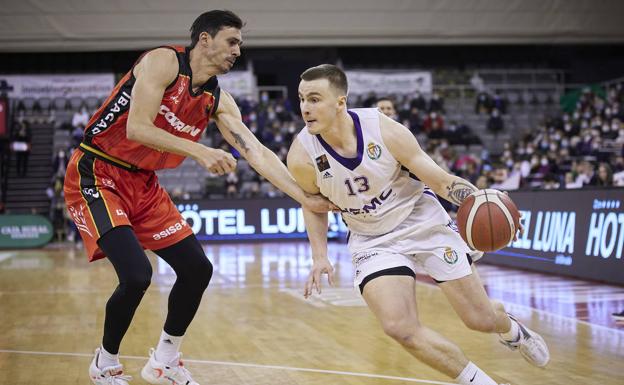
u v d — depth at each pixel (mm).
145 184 3898
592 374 4465
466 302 3523
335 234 17484
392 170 3410
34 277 11219
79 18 20172
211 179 19906
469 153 21750
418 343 3242
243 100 21781
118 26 20266
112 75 23312
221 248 16000
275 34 20625
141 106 3486
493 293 8117
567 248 9289
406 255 3512
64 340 5977
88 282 10445
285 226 17484
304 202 3674
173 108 3666
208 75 3703
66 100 23078
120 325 3691
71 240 19406
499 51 25141
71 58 24000
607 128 19156
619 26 21219
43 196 21750
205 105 3818
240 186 19859
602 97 23156
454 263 3504
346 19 20734
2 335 6238
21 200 21672
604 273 8492
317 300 8047
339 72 3338
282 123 21875
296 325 6457
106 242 3650
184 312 3947
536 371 4562
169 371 3996
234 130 3963
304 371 4664
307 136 3484
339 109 3318
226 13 3646
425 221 3533
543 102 24438
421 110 22766
